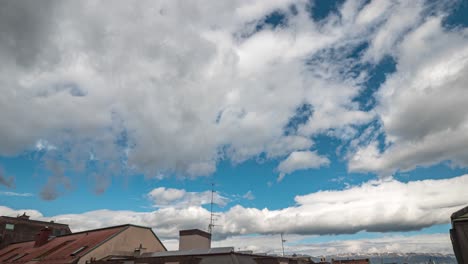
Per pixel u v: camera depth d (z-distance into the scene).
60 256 39.81
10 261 48.69
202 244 41.56
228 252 29.12
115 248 40.56
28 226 75.56
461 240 16.02
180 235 41.56
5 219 72.75
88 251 37.66
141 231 44.94
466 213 17.03
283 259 36.31
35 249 50.09
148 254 36.22
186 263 29.11
